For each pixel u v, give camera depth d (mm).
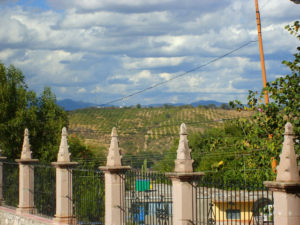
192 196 10570
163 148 69250
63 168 15164
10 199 19594
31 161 17812
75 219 15070
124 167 12805
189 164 10633
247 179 13633
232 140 14688
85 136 72500
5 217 18500
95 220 14008
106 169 12844
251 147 13391
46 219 15805
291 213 7918
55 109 33625
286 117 12852
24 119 30891
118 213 12797
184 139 10727
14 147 30516
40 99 33469
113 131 12953
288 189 7914
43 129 32094
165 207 11250
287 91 12352
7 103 31250
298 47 12320
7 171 19953
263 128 12953
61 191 15102
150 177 11836
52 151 31500
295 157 8062
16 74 32594
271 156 12656
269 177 12633
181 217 10484
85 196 14562
